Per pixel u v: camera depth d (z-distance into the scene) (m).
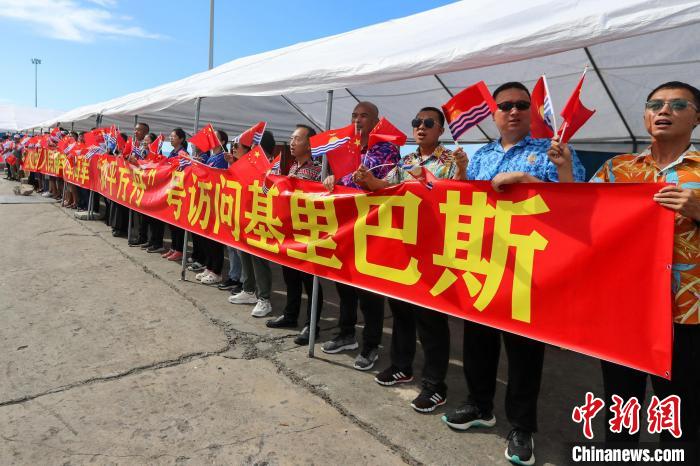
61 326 3.79
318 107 6.92
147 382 2.95
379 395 2.89
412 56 2.67
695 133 4.93
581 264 1.95
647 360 1.77
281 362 3.32
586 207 1.93
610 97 4.50
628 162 2.00
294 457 2.26
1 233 7.26
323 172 3.33
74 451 2.23
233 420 2.56
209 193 4.53
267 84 3.64
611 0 2.00
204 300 4.60
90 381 2.93
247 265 4.50
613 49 3.48
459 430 2.53
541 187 2.07
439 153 2.72
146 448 2.28
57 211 9.55
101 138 7.68
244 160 3.99
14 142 15.90
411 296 2.63
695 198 1.62
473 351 2.49
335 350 3.52
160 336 3.69
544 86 1.85
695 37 3.08
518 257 2.16
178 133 5.97
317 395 2.89
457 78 4.64
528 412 2.26
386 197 2.77
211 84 4.63
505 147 2.39
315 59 3.63
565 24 2.03
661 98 1.79
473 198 2.33
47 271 5.36
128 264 5.84
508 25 2.33
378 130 2.75
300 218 3.38
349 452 2.32
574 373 3.41
